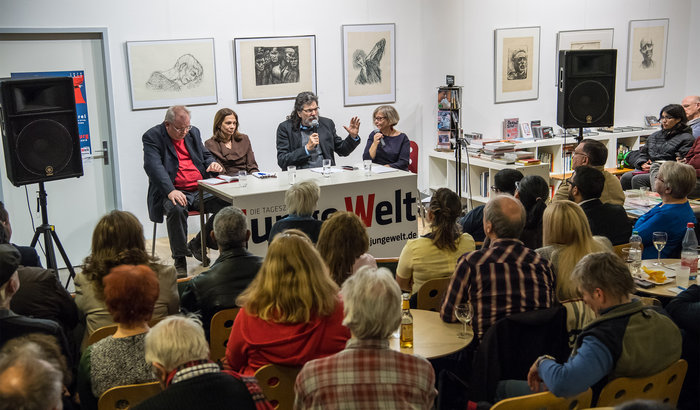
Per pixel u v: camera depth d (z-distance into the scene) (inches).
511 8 313.7
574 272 92.1
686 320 109.3
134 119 248.1
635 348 87.7
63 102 186.2
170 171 222.4
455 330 113.7
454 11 300.0
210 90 260.5
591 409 75.9
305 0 273.3
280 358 89.0
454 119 270.1
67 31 229.9
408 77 302.8
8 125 178.4
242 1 261.0
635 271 140.9
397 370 72.2
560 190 188.9
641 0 350.0
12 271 96.0
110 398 85.4
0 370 61.1
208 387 70.1
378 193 205.0
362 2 285.6
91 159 242.5
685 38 369.4
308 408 73.2
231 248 119.9
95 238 113.3
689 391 112.4
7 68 223.3
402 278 135.2
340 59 285.3
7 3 219.8
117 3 238.2
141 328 90.2
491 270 108.3
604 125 268.8
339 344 89.8
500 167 268.4
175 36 250.7
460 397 114.0
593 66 264.4
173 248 215.2
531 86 327.0
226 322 116.6
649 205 207.0
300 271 89.4
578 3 331.6
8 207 229.0
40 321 98.8
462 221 168.7
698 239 197.2
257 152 275.6
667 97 370.0
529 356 101.7
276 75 272.2
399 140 253.6
